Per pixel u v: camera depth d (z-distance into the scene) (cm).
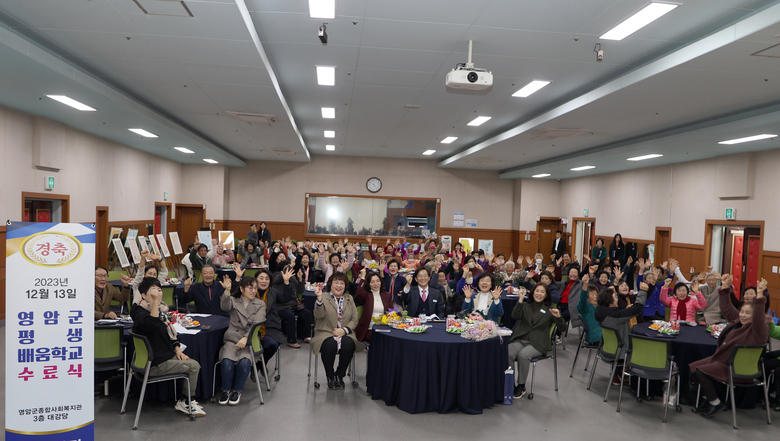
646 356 521
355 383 584
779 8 466
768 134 886
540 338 579
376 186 2047
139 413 449
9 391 340
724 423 505
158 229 1669
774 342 846
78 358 353
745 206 1116
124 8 508
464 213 2092
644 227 1493
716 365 514
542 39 613
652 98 782
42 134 929
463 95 902
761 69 616
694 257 1277
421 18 561
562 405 545
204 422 466
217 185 1878
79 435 354
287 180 2016
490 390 525
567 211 1989
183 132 1148
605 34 593
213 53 641
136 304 496
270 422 470
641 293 566
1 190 831
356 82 841
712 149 1089
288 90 920
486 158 1656
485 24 571
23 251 340
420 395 501
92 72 752
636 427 489
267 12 560
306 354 723
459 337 522
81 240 353
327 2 527
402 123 1203
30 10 525
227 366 509
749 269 1123
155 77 771
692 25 562
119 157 1295
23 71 641
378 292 632
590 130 1080
